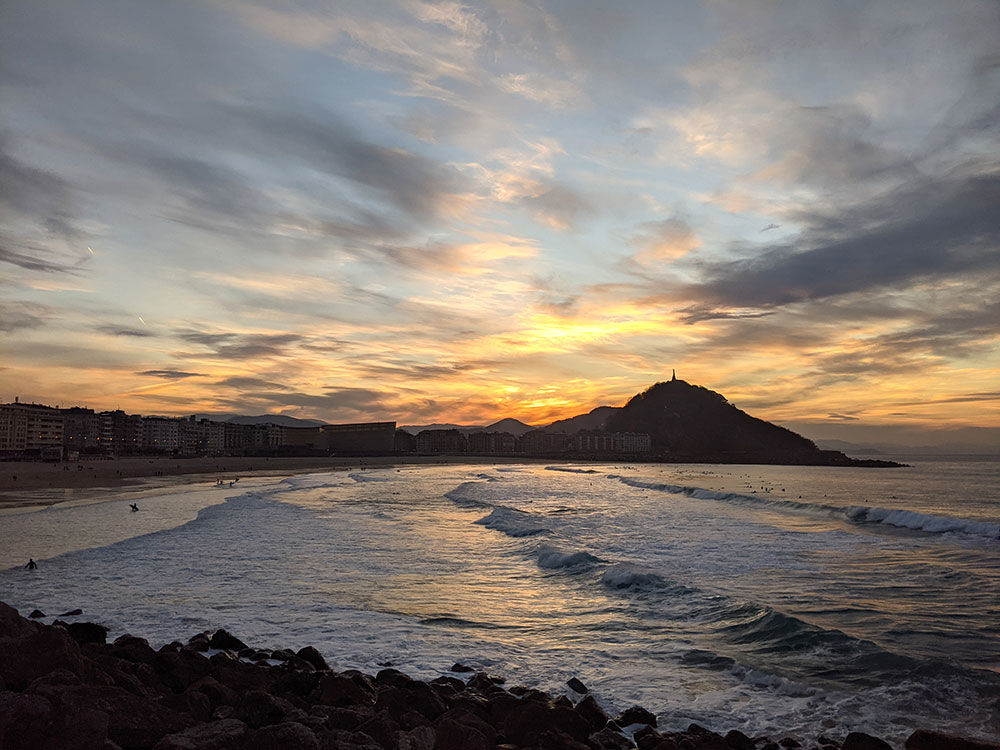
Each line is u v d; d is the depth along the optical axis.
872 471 150.25
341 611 14.61
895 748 7.87
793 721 8.82
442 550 23.95
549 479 94.94
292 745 6.10
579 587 17.52
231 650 10.94
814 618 14.41
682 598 15.89
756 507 46.78
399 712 8.14
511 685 10.15
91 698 6.57
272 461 167.25
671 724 8.71
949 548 25.88
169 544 24.73
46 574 18.55
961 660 11.45
